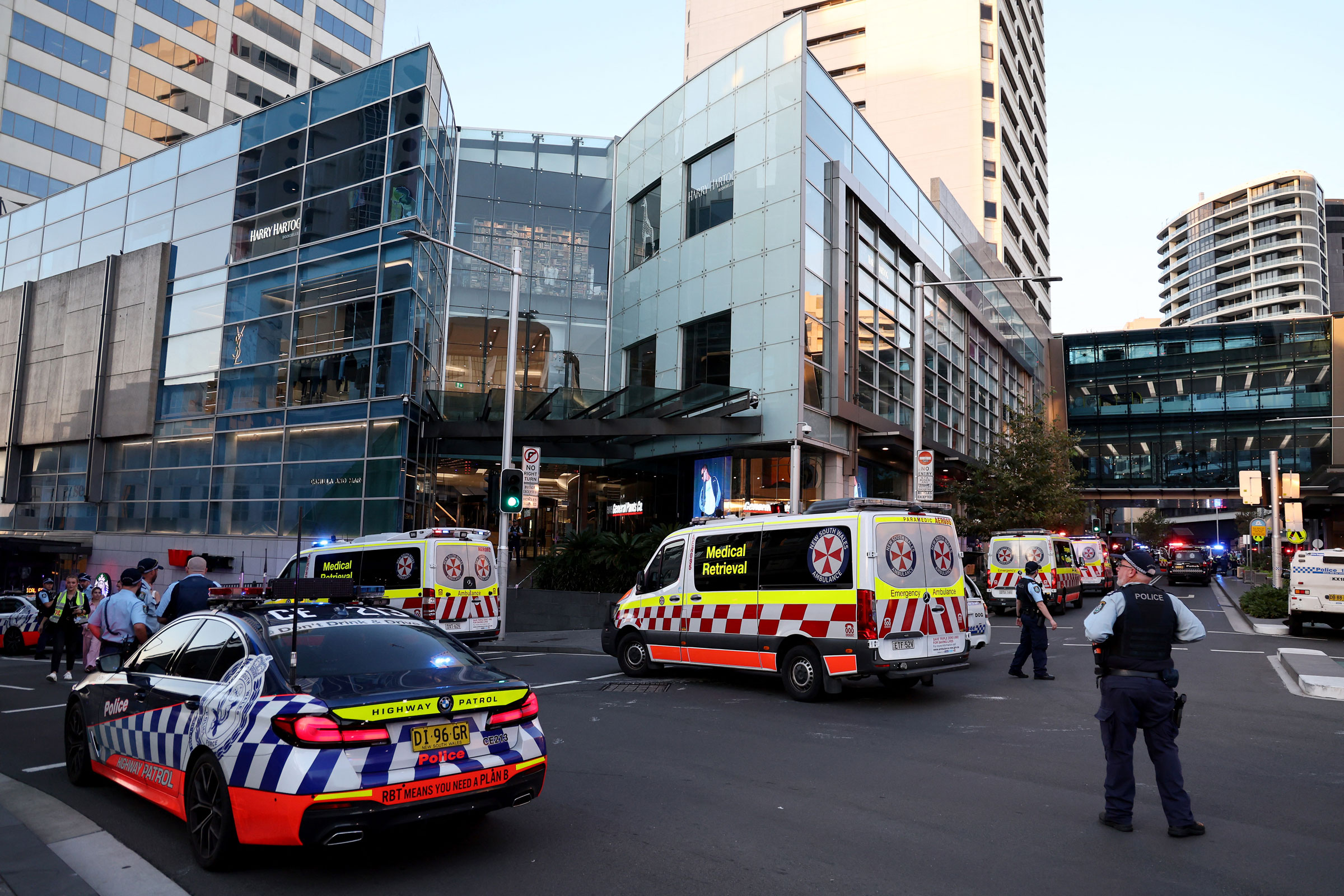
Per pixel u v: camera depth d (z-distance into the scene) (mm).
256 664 4965
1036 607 12523
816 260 25422
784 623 10914
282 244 28281
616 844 5254
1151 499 59031
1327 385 51031
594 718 9430
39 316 36062
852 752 7711
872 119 71000
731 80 27609
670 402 25562
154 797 5559
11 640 21156
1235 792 6355
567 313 33000
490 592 14930
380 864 4945
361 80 27234
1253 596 22656
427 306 26594
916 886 4555
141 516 30547
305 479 26188
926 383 33750
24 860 4852
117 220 33812
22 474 35562
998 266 46562
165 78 57062
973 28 68938
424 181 26109
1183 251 163250
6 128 48938
